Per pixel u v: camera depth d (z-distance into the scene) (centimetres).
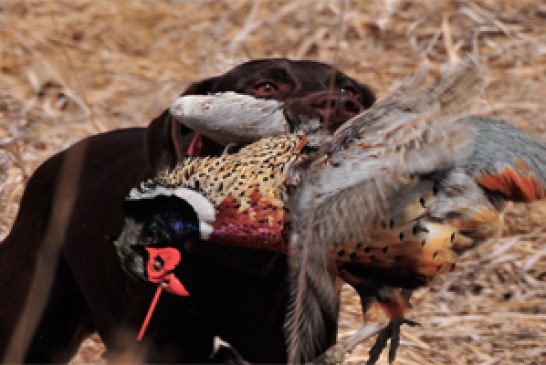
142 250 1434
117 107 2969
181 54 3259
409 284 1416
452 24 3369
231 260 1520
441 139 1340
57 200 1795
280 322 1652
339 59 3212
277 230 1380
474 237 1407
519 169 1420
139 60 3209
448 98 1362
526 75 3142
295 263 1370
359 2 3453
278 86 1633
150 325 1634
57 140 2748
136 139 1895
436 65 3183
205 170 1401
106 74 3094
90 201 1831
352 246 1372
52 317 1859
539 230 2569
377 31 3338
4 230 2398
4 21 3241
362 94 1711
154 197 1410
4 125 2784
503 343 2209
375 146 1352
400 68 3183
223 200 1384
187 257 1575
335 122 1455
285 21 3391
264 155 1397
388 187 1336
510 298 2386
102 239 1781
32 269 1859
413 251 1378
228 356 1652
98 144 1931
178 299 1603
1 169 2578
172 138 1633
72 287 1869
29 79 3002
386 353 2102
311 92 1609
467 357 2167
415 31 3325
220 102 1458
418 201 1366
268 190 1377
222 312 1622
